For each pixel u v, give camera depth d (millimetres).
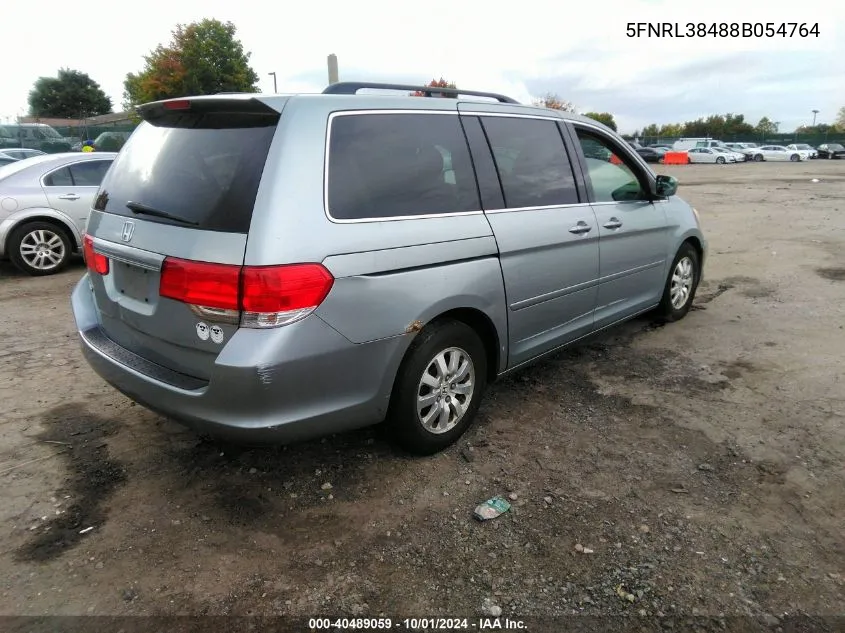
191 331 2664
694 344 5020
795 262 7977
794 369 4441
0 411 3898
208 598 2387
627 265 4590
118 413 3879
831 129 77438
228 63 35469
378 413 2994
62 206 7848
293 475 3191
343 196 2766
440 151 3273
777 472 3156
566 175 4055
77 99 64188
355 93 3166
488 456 3363
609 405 3953
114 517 2865
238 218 2559
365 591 2418
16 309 6277
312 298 2574
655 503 2926
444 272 3102
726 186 21188
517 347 3719
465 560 2574
